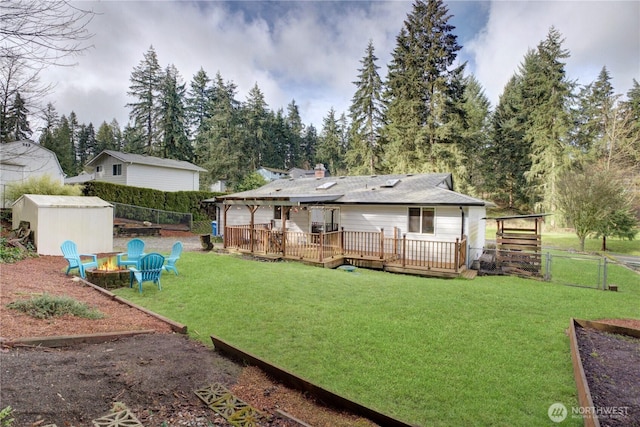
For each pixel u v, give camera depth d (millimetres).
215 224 19547
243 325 5312
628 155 23531
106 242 12180
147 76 35750
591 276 11328
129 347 3959
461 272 10586
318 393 3209
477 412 3248
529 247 11562
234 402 3006
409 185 14781
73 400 2629
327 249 12250
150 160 26531
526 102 30891
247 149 38781
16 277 7031
